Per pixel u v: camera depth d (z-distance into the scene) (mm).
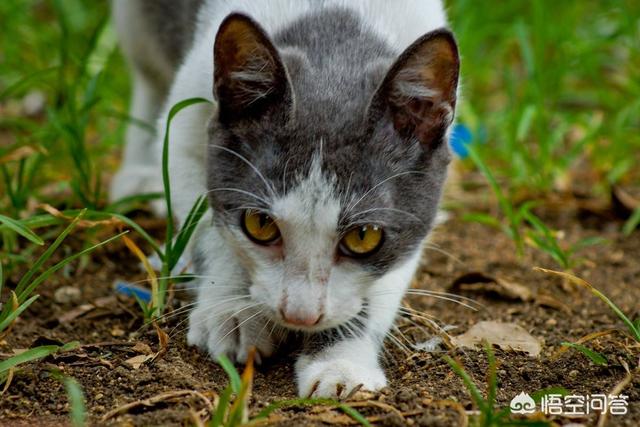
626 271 5812
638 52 8008
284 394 4125
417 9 5117
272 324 4480
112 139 7207
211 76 4711
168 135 4574
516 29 7730
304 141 4129
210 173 4375
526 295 5316
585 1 9352
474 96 8461
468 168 7434
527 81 7973
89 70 8078
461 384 4113
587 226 6598
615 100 8016
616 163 7172
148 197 5520
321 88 4324
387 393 3934
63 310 4984
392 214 4227
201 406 3777
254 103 4203
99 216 5477
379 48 4723
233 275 4535
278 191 4098
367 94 4336
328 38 4711
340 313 4199
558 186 6973
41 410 3842
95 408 3834
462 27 7992
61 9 6805
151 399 3793
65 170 6605
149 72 6543
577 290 5504
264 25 4867
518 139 7117
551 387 4129
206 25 5234
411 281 5352
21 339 4570
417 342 4680
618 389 3814
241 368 4371
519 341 4637
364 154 4168
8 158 5605
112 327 4773
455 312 5168
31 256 5562
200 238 4711
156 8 6102
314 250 4109
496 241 6285
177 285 4906
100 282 5371
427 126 4328
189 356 4402
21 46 8484
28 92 8461
